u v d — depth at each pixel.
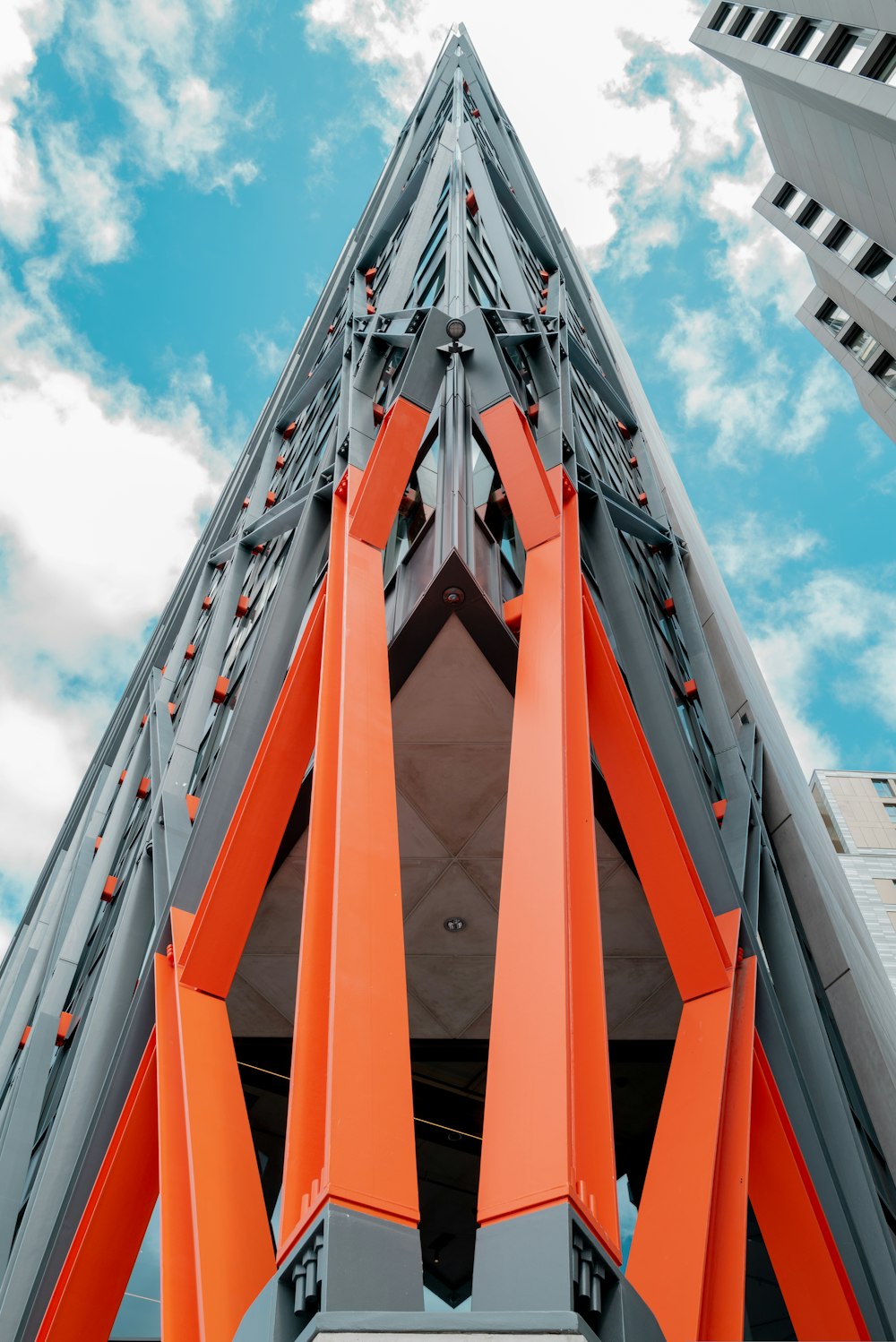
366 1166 6.52
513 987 7.72
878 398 53.53
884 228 43.19
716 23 48.84
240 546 26.97
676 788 14.09
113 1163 11.11
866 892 94.56
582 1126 7.18
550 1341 5.17
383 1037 7.34
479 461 15.34
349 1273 5.85
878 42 34.91
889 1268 12.02
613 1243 6.61
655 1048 16.56
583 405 26.28
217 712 21.75
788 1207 10.88
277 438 36.75
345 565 12.13
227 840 11.91
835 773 106.94
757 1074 11.17
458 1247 14.82
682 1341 7.72
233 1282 8.18
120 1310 12.88
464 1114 16.31
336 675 11.16
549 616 11.03
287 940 14.55
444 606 11.61
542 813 8.73
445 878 14.28
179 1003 10.88
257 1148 15.64
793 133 45.00
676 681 21.39
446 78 45.03
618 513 24.00
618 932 14.55
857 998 18.14
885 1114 16.95
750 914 15.04
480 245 24.67
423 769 13.16
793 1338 13.93
